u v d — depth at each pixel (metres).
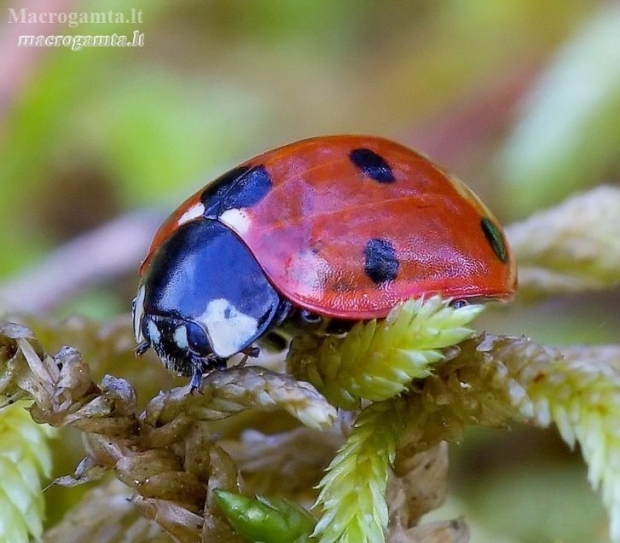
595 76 0.06
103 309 0.06
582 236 0.05
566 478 0.05
